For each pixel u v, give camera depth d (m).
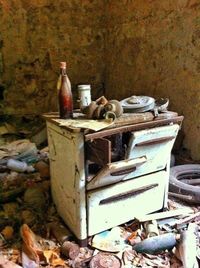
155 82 2.82
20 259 1.44
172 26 2.49
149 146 1.54
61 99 1.57
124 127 1.47
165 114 1.62
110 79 3.73
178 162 2.49
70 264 1.42
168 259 1.46
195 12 2.22
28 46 3.46
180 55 2.44
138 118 1.53
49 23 3.48
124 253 1.49
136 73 3.13
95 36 3.72
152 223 1.67
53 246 1.55
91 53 3.75
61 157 1.58
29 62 3.51
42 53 3.54
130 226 1.70
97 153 1.40
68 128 1.40
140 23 2.95
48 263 1.42
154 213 1.78
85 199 1.48
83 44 3.69
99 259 1.43
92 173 1.57
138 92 3.12
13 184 2.22
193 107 2.36
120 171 1.46
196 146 2.36
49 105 3.70
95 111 1.55
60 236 1.59
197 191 1.91
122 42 3.34
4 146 3.04
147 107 1.62
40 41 3.49
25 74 3.52
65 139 1.49
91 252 1.51
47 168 2.35
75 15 3.56
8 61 3.42
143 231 1.65
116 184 1.54
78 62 3.72
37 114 3.66
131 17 3.09
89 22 3.65
